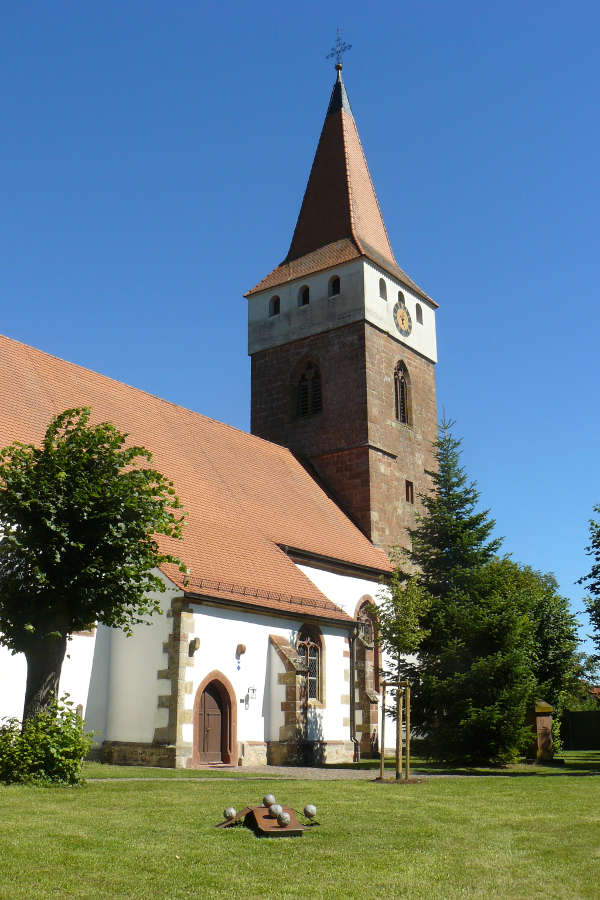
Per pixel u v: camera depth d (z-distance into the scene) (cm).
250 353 5131
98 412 3259
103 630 2673
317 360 4834
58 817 1330
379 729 3878
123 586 1953
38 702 1881
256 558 3206
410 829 1348
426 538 3478
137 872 1009
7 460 2475
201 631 2655
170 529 2036
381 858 1127
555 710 4444
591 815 1546
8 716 2316
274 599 3033
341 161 5225
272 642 2986
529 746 3062
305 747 2936
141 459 3194
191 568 2747
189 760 2505
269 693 2955
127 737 2569
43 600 1909
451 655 2981
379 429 4656
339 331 4784
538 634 4431
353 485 4541
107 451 2009
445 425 3594
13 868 1005
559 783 2167
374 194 5384
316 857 1120
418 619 3266
